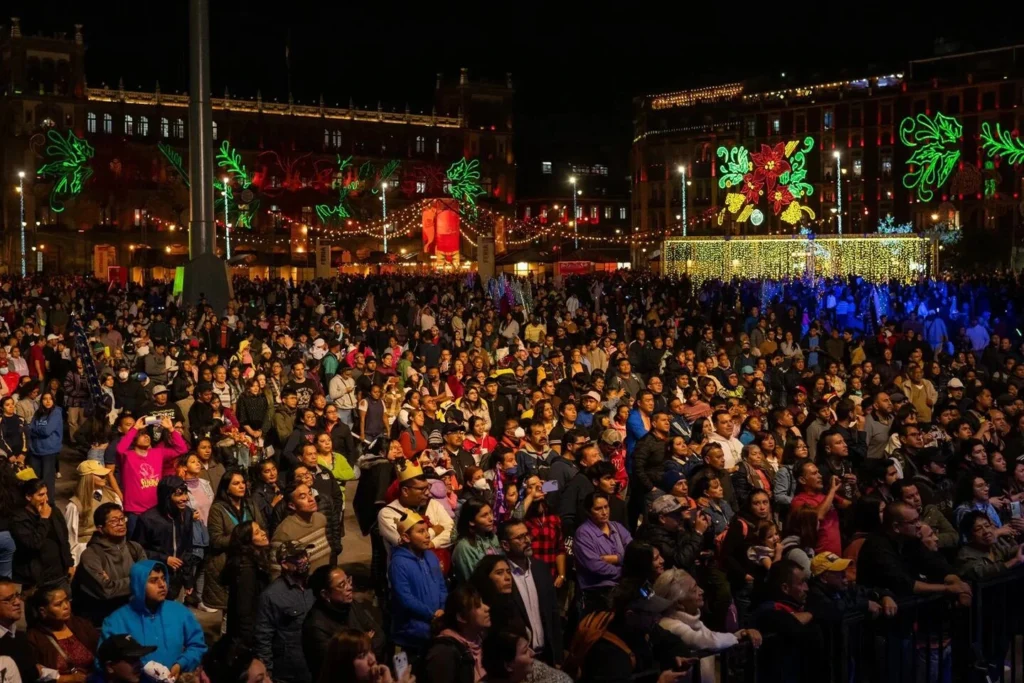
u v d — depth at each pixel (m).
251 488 10.12
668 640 6.85
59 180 97.75
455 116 120.62
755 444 12.11
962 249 81.94
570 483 10.23
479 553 8.53
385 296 41.84
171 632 7.42
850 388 18.45
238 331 27.69
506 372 18.09
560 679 6.34
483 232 110.25
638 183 116.38
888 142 101.75
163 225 102.06
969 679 8.11
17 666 6.79
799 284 40.03
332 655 6.08
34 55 98.25
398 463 11.04
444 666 6.54
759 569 8.49
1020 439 13.77
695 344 28.73
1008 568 8.86
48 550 9.39
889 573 8.04
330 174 110.56
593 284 44.16
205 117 32.88
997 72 95.81
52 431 15.17
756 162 89.62
